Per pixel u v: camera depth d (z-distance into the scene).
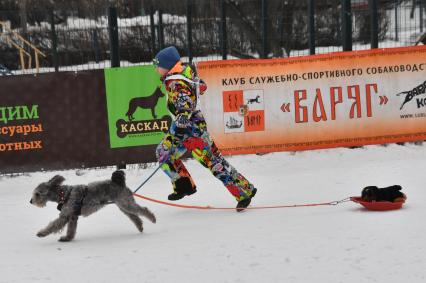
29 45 35.28
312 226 15.22
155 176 22.42
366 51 23.91
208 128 23.09
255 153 23.69
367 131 24.12
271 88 23.41
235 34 31.38
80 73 22.14
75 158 22.34
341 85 23.83
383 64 24.02
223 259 12.97
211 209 17.97
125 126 22.52
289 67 23.47
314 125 23.80
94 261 13.41
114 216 17.80
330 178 20.94
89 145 22.41
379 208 16.33
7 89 21.80
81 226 16.86
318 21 32.47
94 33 31.45
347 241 13.67
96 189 15.23
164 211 18.09
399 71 24.12
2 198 20.38
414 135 24.38
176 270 12.43
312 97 23.70
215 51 30.86
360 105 24.00
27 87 21.91
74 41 32.75
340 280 11.33
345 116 23.94
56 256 13.99
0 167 22.00
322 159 23.61
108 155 22.53
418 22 30.69
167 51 17.09
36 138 22.11
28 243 15.36
